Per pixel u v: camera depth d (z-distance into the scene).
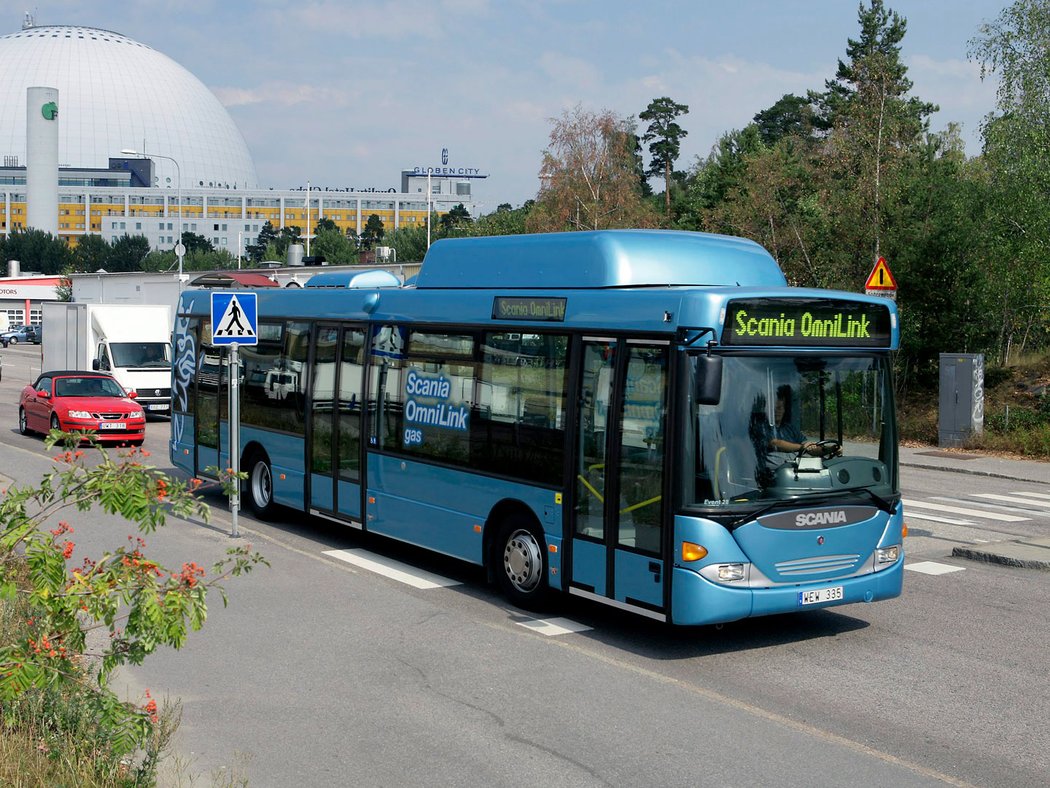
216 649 8.70
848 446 8.94
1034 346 32.62
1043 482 20.81
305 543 13.36
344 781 6.01
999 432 26.06
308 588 10.92
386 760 6.33
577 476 9.28
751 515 8.32
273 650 8.68
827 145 33.09
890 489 9.15
